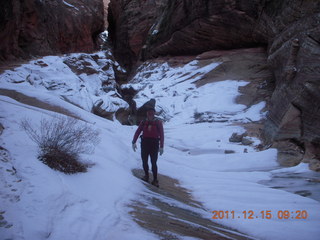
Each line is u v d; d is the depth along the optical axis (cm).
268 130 1252
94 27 3900
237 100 2108
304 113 985
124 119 1952
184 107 2180
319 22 1072
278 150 1023
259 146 1196
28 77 1853
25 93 1262
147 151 549
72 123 589
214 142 1357
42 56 2531
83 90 1870
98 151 598
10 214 237
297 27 1277
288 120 1031
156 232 267
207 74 2569
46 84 1855
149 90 2652
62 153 402
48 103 1190
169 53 3384
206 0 2648
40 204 265
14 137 454
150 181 578
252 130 1476
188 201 488
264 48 2508
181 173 755
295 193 555
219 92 2230
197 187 608
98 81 2614
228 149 1212
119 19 4472
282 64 1420
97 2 3941
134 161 708
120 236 244
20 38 2419
